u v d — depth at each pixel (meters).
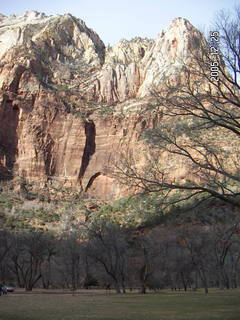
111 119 173.75
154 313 24.42
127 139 166.38
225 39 19.88
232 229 27.55
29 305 32.09
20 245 72.00
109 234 61.22
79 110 177.75
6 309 28.14
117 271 63.84
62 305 31.95
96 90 194.38
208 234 59.06
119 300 38.19
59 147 166.88
